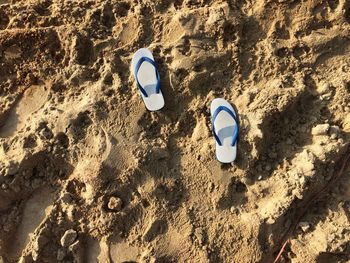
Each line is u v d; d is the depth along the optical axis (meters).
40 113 1.20
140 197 1.12
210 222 1.11
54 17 1.29
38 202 1.16
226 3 1.26
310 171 1.08
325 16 1.26
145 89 1.19
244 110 1.16
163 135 1.18
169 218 1.11
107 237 1.11
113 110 1.18
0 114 1.22
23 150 1.15
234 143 1.13
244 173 1.12
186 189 1.13
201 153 1.15
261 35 1.25
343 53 1.24
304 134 1.16
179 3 1.30
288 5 1.26
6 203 1.15
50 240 1.13
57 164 1.16
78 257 1.11
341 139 1.12
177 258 1.09
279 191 1.10
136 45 1.25
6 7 1.32
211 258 1.08
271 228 1.07
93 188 1.12
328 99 1.18
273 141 1.16
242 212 1.10
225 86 1.21
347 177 1.13
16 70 1.27
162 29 1.26
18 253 1.13
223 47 1.23
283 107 1.14
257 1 1.28
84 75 1.23
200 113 1.19
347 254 1.06
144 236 1.10
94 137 1.15
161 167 1.14
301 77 1.21
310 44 1.24
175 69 1.20
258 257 1.07
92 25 1.27
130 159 1.13
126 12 1.30
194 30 1.24
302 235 1.08
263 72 1.21
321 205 1.12
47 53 1.26
